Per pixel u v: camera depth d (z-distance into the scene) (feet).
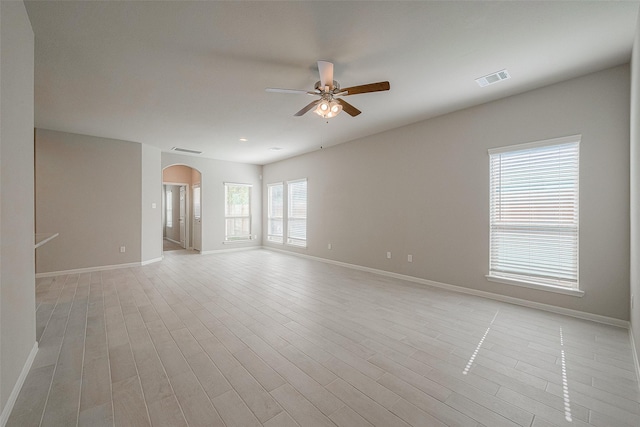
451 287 13.73
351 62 9.05
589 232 9.93
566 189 10.44
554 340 8.40
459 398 5.85
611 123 9.49
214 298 12.41
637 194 7.27
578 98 10.08
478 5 6.57
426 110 13.30
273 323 9.70
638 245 7.07
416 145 15.10
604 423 5.17
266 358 7.43
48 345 8.08
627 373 6.73
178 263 20.53
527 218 11.39
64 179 16.79
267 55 8.63
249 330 9.12
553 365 7.09
